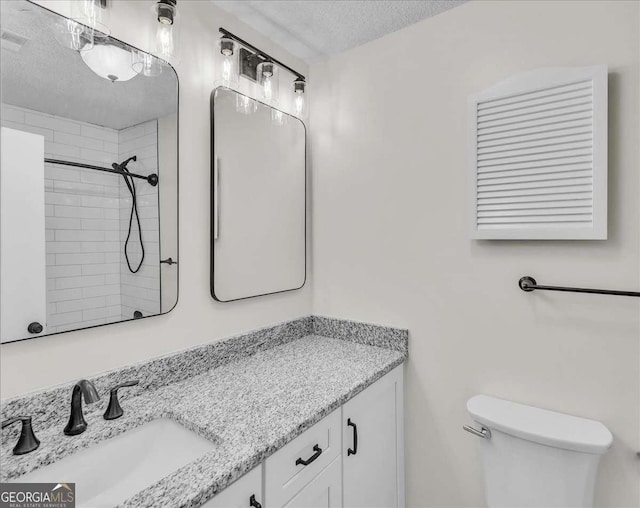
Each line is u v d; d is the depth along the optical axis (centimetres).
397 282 169
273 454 93
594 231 120
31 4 97
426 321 161
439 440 158
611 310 123
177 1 133
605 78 118
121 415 105
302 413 105
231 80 146
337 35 171
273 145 172
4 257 92
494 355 145
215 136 145
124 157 116
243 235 158
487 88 142
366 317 179
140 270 121
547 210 128
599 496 126
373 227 176
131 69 117
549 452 120
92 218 109
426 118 160
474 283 149
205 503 75
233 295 153
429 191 159
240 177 156
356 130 180
